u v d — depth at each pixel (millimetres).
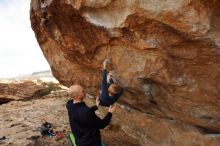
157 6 3232
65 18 4445
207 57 3369
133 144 6359
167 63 3820
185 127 4941
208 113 4090
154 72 4035
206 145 4672
